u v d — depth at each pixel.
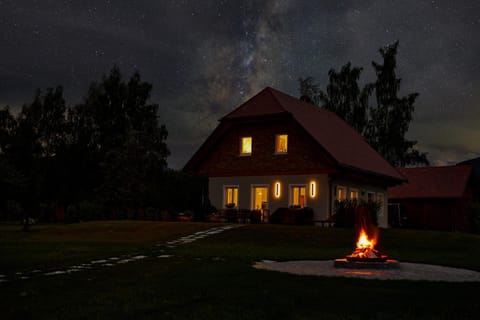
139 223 28.70
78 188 55.84
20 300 8.95
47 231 27.94
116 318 7.67
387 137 51.78
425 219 45.16
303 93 55.03
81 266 13.77
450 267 15.12
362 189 35.25
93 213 39.25
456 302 8.92
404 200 46.03
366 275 12.04
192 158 33.91
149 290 9.87
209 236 24.03
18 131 60.53
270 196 31.86
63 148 57.75
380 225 38.16
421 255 19.28
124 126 59.34
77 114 60.84
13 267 13.62
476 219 44.31
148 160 46.72
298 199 31.22
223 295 9.38
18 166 57.47
